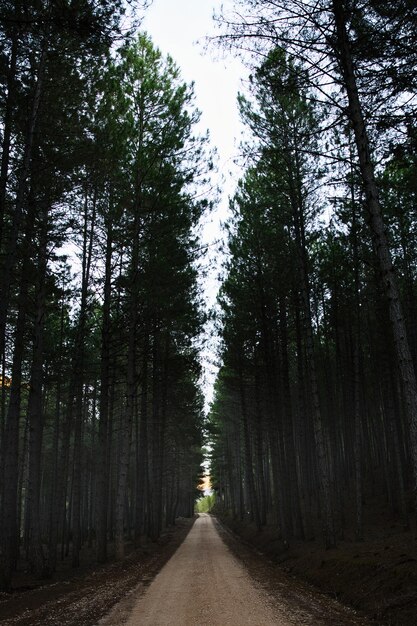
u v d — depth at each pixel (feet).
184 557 64.95
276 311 76.69
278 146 51.26
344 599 31.58
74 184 42.98
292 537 69.36
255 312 76.07
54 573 52.19
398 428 79.15
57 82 38.75
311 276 68.59
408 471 78.18
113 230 60.23
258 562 58.65
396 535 53.36
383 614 25.90
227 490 259.60
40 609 29.45
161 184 60.80
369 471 95.30
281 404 79.71
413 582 28.12
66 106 40.32
